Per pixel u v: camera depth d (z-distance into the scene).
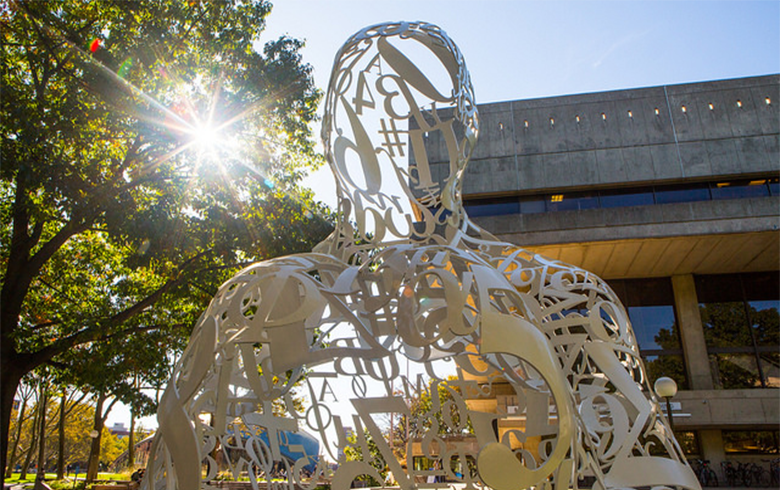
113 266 15.88
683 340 24.16
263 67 13.38
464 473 4.38
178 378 3.82
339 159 5.18
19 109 10.17
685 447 23.53
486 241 5.26
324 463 6.25
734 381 23.62
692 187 22.39
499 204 23.19
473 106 5.41
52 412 41.56
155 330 14.82
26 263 12.27
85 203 11.28
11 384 11.41
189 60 13.04
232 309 3.56
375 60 5.48
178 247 12.39
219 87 13.13
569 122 23.00
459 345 5.21
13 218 12.76
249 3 14.27
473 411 3.78
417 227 5.73
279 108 13.76
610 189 22.72
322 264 3.98
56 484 25.03
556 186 22.20
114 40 11.98
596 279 5.52
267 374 4.63
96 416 26.03
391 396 4.57
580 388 5.41
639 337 24.80
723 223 19.98
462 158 5.20
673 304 25.02
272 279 3.91
